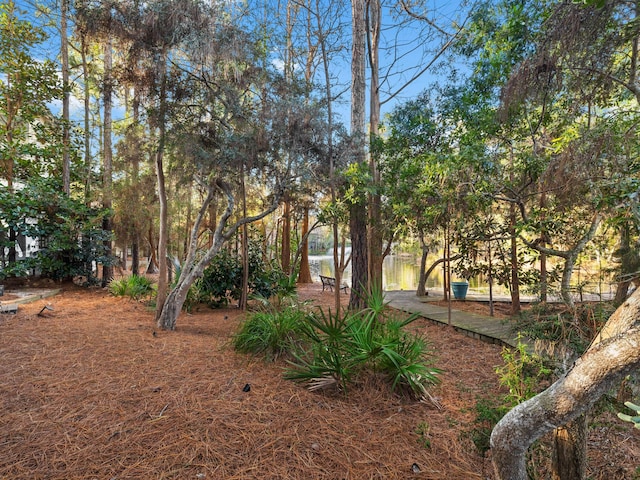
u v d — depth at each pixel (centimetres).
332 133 603
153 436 230
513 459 126
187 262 527
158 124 480
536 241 435
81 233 861
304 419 261
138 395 285
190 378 322
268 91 549
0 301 601
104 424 241
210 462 208
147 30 434
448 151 579
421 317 683
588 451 236
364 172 617
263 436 237
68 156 880
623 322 110
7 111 827
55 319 516
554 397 111
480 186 452
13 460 200
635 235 381
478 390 335
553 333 282
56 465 198
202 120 527
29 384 296
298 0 848
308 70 865
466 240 584
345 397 299
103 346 400
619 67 301
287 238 1299
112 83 492
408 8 805
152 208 944
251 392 299
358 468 212
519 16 414
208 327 527
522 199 451
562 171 341
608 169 319
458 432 254
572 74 304
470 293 1021
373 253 711
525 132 478
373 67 801
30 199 780
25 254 852
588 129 349
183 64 493
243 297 669
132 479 191
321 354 328
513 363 278
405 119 679
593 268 473
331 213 619
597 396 103
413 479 205
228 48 466
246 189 756
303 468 208
